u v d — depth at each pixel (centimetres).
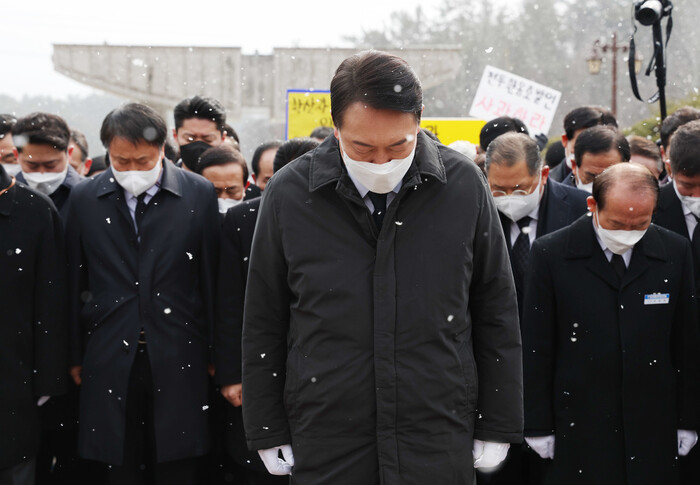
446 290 233
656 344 324
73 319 370
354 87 216
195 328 368
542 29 3183
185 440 358
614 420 323
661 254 327
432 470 232
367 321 233
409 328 232
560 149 588
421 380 232
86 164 501
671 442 326
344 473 235
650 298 323
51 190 417
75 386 394
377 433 233
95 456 353
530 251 344
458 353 238
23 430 362
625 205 306
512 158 348
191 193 375
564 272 332
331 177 234
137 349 356
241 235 368
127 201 365
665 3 540
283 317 250
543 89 661
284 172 244
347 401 233
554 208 371
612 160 411
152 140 350
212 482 414
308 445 238
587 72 3025
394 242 235
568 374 329
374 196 238
